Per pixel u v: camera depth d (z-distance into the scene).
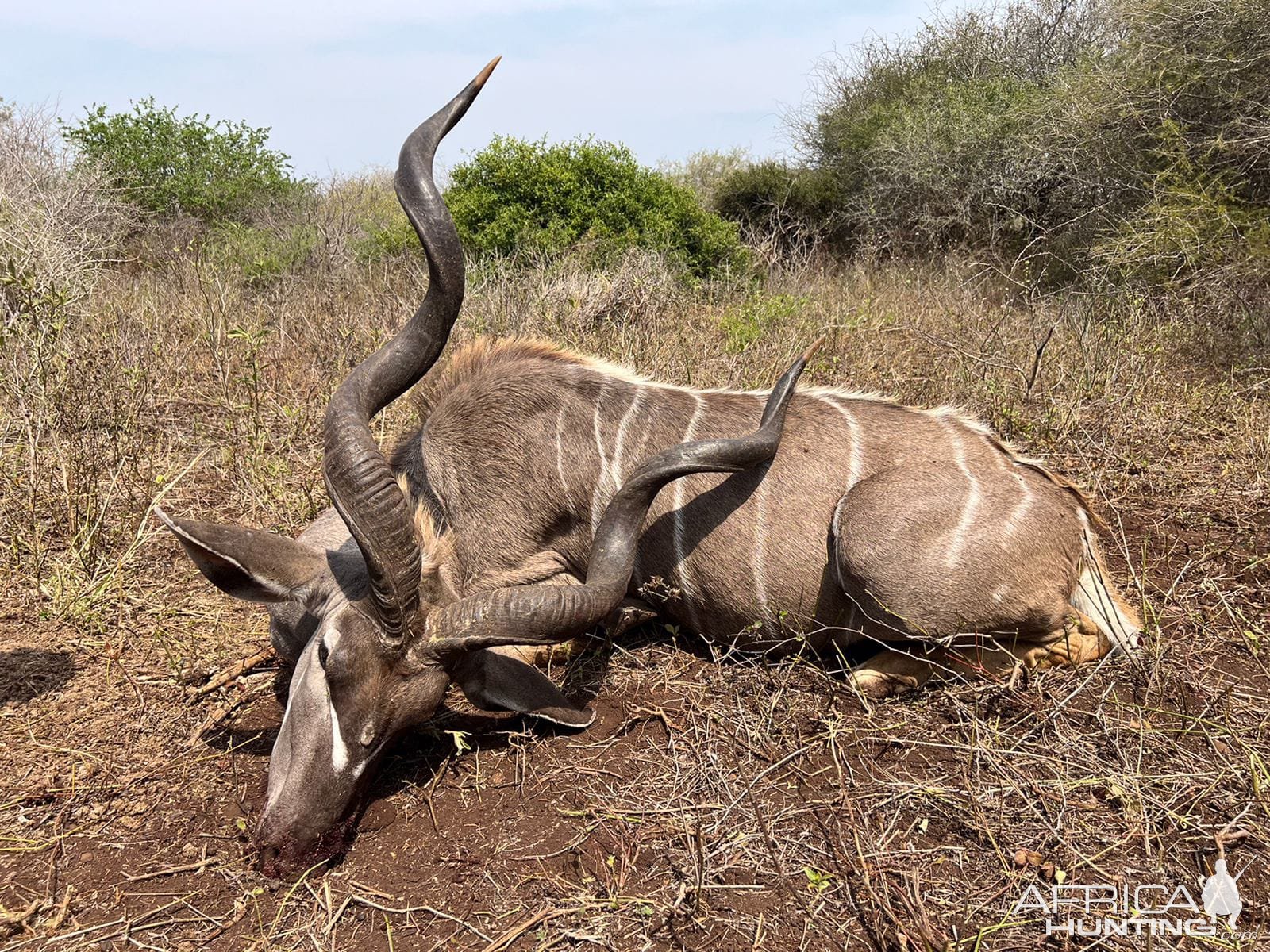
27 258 6.52
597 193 10.05
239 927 2.41
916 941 2.31
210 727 3.13
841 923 2.41
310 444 5.32
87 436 5.07
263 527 4.40
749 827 2.73
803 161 17.64
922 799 2.82
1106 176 10.48
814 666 3.53
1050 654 3.31
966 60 16.69
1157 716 3.07
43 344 5.37
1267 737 2.96
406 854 2.66
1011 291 9.62
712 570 3.44
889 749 3.06
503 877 2.57
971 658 3.31
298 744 2.54
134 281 9.35
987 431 3.51
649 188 10.31
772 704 3.20
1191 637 3.54
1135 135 9.79
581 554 3.60
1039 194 12.34
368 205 14.84
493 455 3.53
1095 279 8.47
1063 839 2.62
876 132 14.59
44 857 2.61
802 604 3.38
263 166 14.48
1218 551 4.15
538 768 3.00
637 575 3.59
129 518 4.39
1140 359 5.95
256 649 3.55
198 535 2.74
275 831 2.48
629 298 7.66
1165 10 9.27
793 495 3.36
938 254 12.46
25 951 2.32
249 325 7.12
